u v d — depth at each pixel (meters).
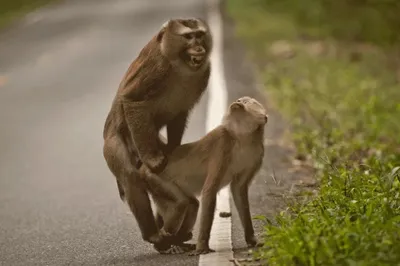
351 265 8.06
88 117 20.94
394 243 8.62
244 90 21.44
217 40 29.84
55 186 15.27
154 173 10.02
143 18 38.34
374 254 8.38
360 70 24.72
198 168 9.95
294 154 14.99
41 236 12.03
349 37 31.89
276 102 20.02
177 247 10.17
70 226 12.45
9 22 40.81
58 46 32.34
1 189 15.31
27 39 34.91
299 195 11.81
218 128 9.86
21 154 17.94
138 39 32.59
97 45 31.80
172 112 10.27
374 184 11.02
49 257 10.85
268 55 27.31
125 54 29.44
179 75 9.96
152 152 9.98
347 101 19.39
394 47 29.72
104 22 38.06
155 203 10.20
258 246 9.88
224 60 26.17
